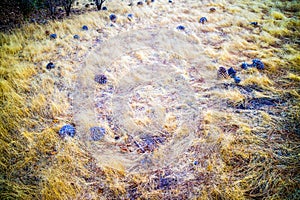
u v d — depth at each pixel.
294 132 3.09
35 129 3.28
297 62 4.16
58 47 4.95
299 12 5.75
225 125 3.24
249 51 4.59
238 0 6.60
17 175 2.75
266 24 5.34
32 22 5.78
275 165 2.73
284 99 3.56
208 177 2.69
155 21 5.84
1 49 4.72
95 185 2.66
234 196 2.47
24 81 4.00
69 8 6.09
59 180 2.62
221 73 4.06
